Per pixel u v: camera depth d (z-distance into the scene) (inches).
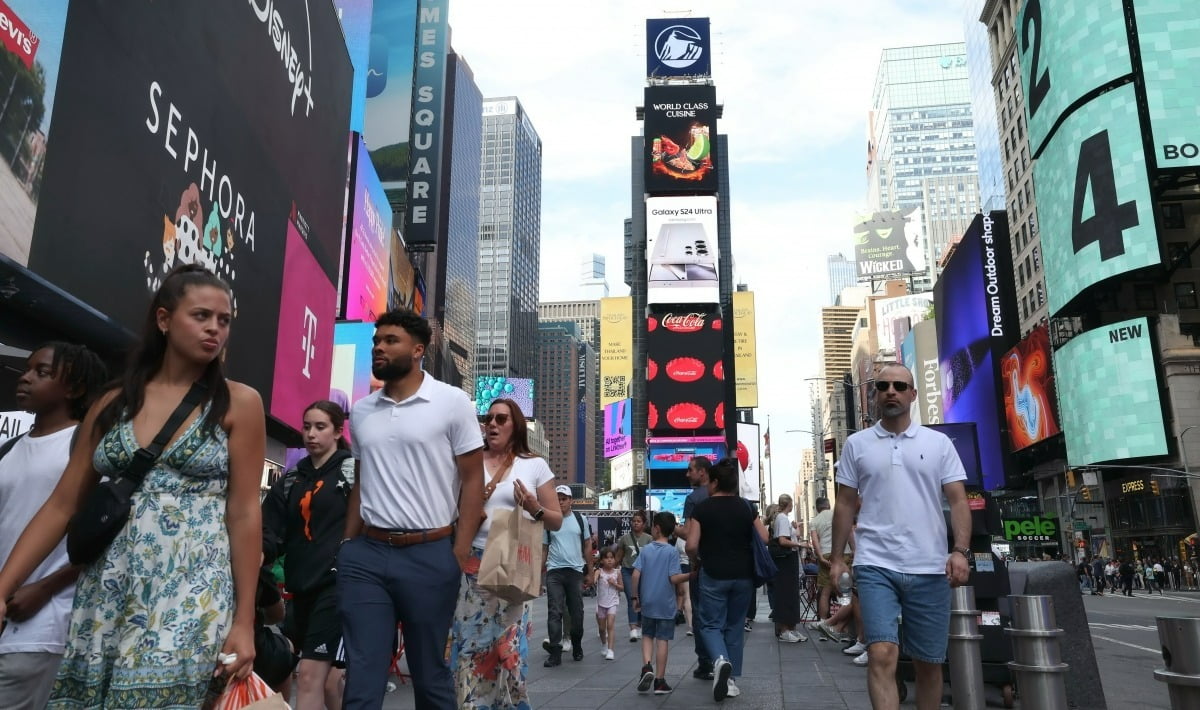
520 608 187.9
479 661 181.6
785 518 491.5
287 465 984.3
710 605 293.1
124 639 98.0
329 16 888.9
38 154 366.6
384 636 150.9
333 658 193.3
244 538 109.5
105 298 426.6
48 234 374.9
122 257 444.1
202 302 108.3
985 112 3474.4
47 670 130.1
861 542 199.5
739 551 294.7
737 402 3892.7
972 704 239.0
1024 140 2938.0
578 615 410.6
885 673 186.4
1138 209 2154.3
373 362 160.7
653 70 3186.5
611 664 397.7
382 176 1697.8
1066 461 2524.6
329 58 892.6
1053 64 2450.8
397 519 154.0
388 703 288.0
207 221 561.9
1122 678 341.4
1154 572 1765.5
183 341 107.3
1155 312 2343.8
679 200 3053.6
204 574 103.9
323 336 888.3
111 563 100.7
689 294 2967.5
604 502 4894.2
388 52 1715.1
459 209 5088.6
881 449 201.2
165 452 103.9
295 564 196.5
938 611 192.4
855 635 442.6
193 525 104.4
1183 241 2358.5
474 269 5442.9
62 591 132.6
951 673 244.4
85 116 406.0
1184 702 170.2
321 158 867.4
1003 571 280.4
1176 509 2049.7
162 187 490.9
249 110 642.8
